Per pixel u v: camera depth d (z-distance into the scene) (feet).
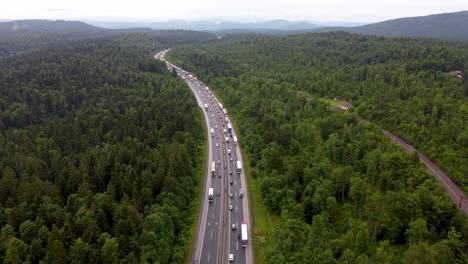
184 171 455.63
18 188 386.11
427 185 394.93
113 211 347.15
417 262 278.87
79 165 446.19
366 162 469.57
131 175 404.57
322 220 341.41
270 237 383.24
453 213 354.33
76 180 402.93
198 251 365.81
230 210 435.12
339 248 312.71
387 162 444.55
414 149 549.95
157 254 321.93
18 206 358.43
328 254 289.53
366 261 286.05
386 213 352.08
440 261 285.02
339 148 504.43
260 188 438.81
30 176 415.64
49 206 344.90
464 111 605.73
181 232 374.22
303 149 523.29
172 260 337.31
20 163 447.83
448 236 320.50
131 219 327.26
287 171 455.63
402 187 402.11
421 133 555.69
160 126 592.19
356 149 494.59
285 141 554.05
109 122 599.98
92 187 405.80
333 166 496.23
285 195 413.80
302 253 302.04
